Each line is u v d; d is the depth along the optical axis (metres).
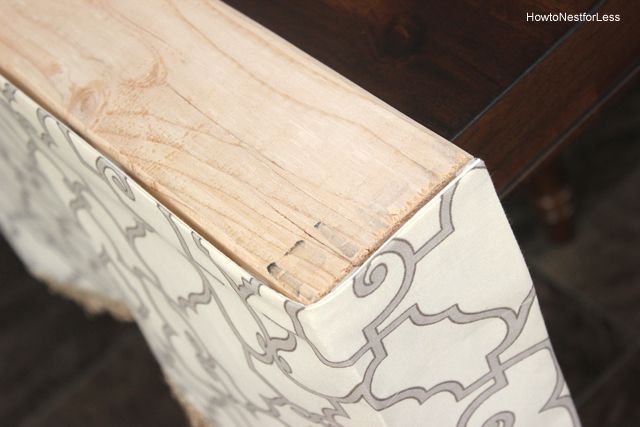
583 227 1.38
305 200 0.50
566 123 0.62
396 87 0.59
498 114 0.57
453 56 0.59
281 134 0.54
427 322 0.51
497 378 0.60
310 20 0.64
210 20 0.62
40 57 0.64
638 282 1.32
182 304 0.69
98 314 1.53
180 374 0.93
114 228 0.70
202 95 0.58
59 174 0.73
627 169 1.42
